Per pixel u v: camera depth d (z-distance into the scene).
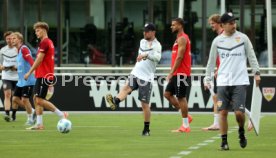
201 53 76.56
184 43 40.28
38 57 41.50
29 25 77.06
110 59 77.25
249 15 77.12
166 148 32.75
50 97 57.50
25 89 46.72
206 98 56.59
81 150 32.06
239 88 31.02
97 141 36.12
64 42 77.44
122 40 77.31
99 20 77.19
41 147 33.34
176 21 40.47
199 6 76.56
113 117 53.84
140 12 77.44
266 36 77.19
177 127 44.97
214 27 40.78
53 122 49.19
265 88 56.06
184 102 41.06
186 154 30.30
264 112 56.16
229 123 48.53
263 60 77.19
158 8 77.25
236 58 31.06
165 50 77.00
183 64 40.62
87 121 50.06
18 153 30.94
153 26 38.91
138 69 39.00
